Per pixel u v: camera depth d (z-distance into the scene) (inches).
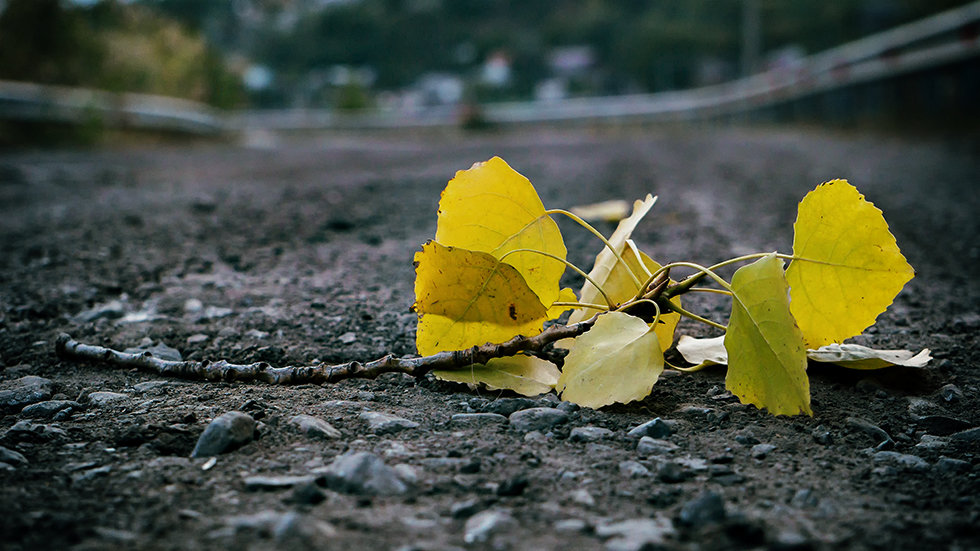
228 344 23.8
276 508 16.5
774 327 19.1
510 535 16.0
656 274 20.5
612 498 16.9
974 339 24.1
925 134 101.1
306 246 36.3
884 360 20.9
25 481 17.1
